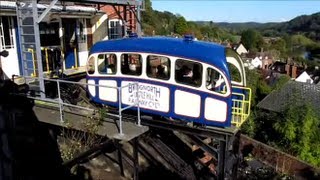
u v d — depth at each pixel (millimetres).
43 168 9227
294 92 32688
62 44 15312
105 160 11570
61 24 15102
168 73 10086
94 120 9578
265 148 16828
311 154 20531
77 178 10125
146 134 13039
